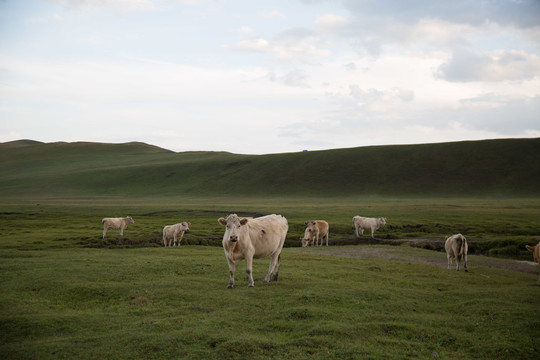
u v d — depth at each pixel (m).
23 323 10.61
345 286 14.71
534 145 140.38
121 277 16.03
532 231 43.19
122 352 8.80
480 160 136.88
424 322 10.92
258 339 9.25
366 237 40.22
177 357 8.54
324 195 124.00
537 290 15.05
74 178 150.75
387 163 146.00
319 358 8.48
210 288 14.06
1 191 132.50
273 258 15.75
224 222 13.95
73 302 12.93
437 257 26.94
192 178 150.25
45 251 25.19
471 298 13.67
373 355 8.62
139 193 134.00
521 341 9.64
